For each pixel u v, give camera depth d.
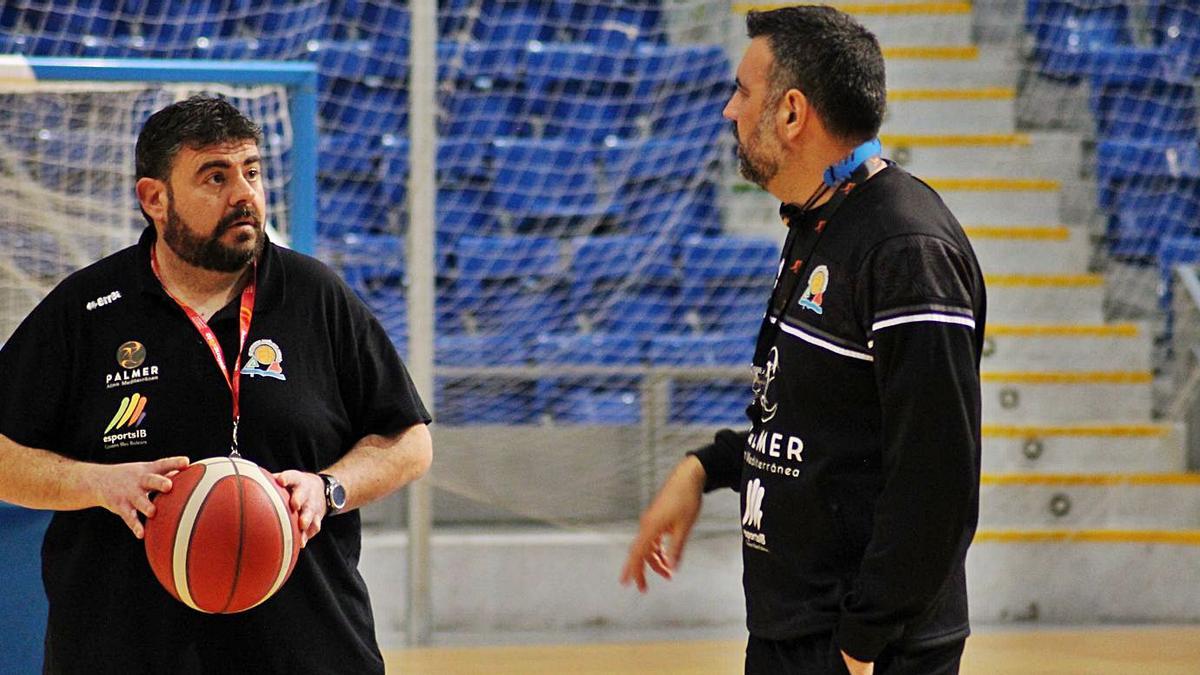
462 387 24.16
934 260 7.26
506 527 23.58
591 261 26.86
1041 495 23.97
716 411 24.75
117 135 15.41
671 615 22.53
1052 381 25.22
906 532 7.06
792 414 7.77
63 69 13.95
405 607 21.53
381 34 28.28
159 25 27.11
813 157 7.86
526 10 30.06
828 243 7.67
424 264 20.83
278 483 8.23
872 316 7.34
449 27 28.97
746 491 8.14
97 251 15.52
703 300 26.81
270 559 8.03
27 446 8.52
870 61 7.77
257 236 8.55
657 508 9.07
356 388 9.13
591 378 24.83
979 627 22.52
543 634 21.89
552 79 29.36
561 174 28.14
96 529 8.58
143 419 8.53
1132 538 23.17
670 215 28.03
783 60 7.81
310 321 8.96
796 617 7.71
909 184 7.68
